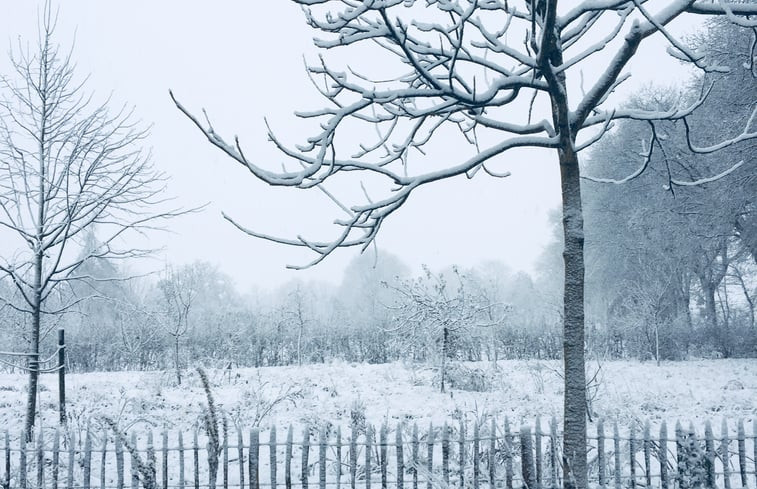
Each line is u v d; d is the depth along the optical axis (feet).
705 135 80.28
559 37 17.93
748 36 69.97
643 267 92.38
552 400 42.75
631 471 20.89
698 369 65.62
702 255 97.96
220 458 29.04
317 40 16.90
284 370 64.64
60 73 37.32
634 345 82.69
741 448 21.02
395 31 14.93
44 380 62.54
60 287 41.88
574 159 18.07
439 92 16.28
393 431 31.01
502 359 78.54
